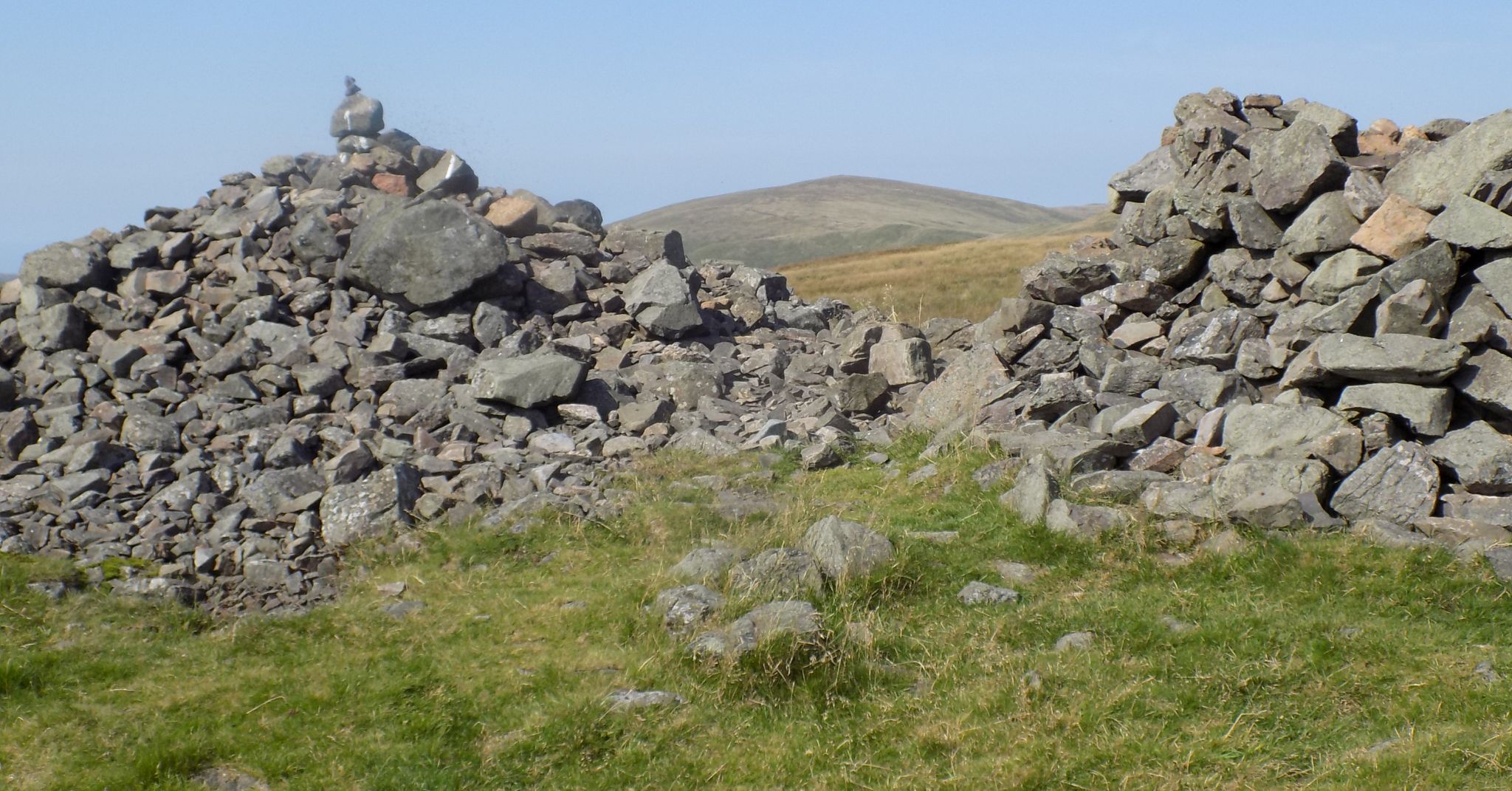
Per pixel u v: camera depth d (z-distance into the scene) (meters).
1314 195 11.45
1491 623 6.96
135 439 11.96
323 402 13.34
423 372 14.41
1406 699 6.16
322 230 15.74
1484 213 9.58
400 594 9.02
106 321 14.46
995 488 10.12
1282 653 6.81
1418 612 7.21
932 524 9.73
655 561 9.36
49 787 6.11
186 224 16.97
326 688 7.25
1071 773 5.84
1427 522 8.29
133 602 8.63
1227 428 9.84
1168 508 9.01
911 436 12.62
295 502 10.67
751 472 11.80
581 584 8.98
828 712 6.73
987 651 7.29
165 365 13.52
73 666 7.56
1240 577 7.93
